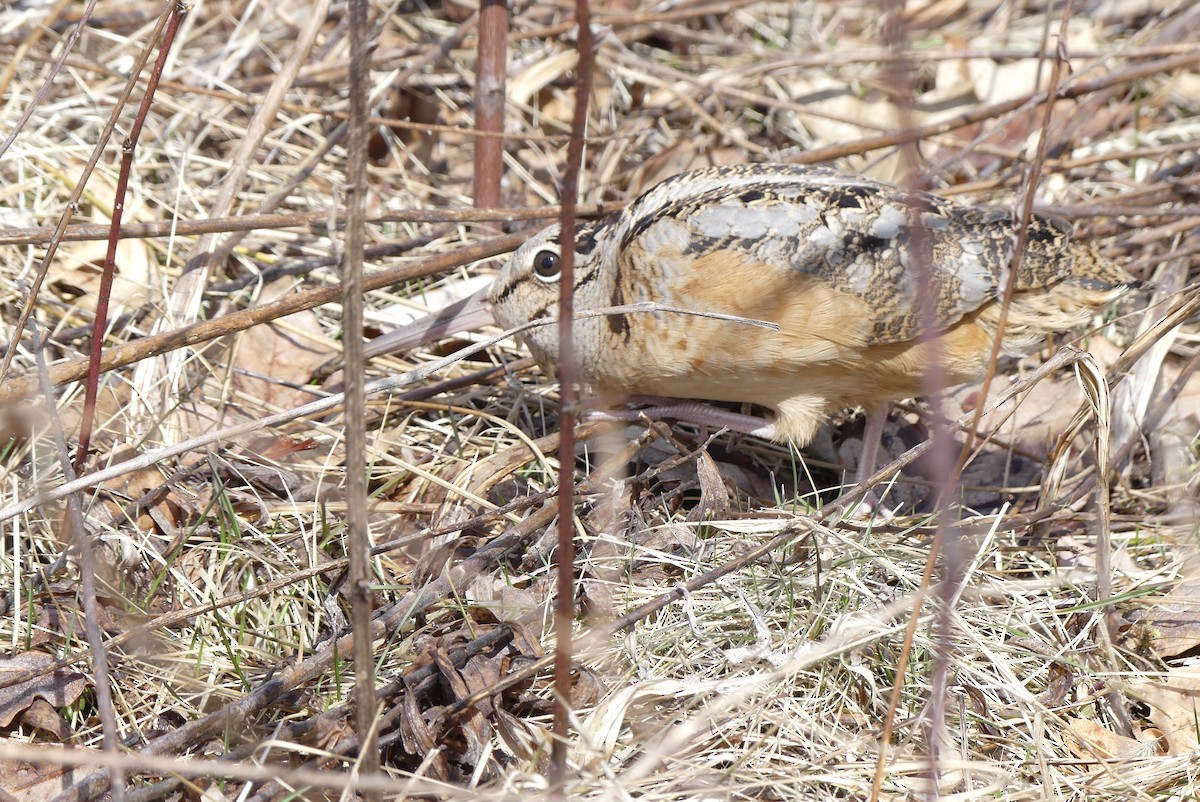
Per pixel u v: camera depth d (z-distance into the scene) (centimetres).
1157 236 955
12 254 894
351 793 564
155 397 802
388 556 733
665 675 645
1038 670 666
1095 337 912
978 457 866
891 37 396
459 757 598
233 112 1088
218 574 704
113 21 1116
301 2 1198
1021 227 492
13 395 692
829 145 1005
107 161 997
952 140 1128
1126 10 1269
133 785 564
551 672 634
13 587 664
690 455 757
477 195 967
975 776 598
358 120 439
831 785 594
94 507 723
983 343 767
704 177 804
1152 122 1158
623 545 708
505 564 700
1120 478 823
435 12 1227
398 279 809
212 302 909
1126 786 597
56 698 610
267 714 613
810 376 763
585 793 563
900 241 730
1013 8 1293
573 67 1122
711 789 566
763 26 1273
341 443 820
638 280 750
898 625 645
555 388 872
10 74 835
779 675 605
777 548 694
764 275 725
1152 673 658
